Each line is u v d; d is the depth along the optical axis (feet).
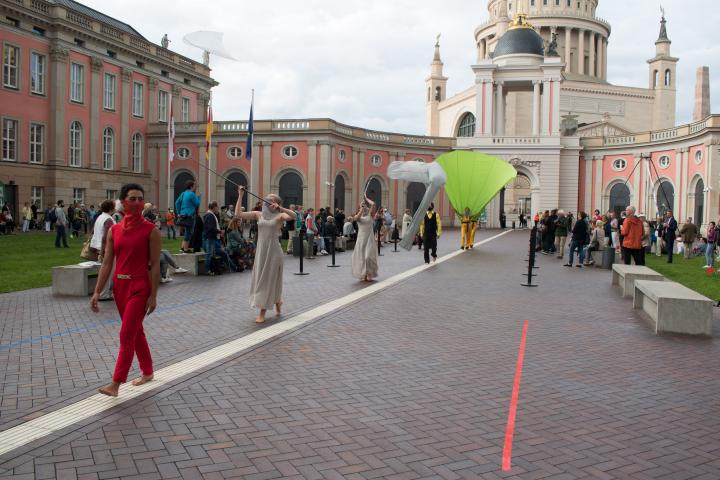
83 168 135.03
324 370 23.45
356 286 47.80
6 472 14.24
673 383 22.77
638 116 250.37
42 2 123.75
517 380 22.66
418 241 94.38
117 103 146.82
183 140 157.17
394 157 173.99
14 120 119.75
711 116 126.82
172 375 22.35
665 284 37.32
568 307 39.75
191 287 46.47
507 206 240.94
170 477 14.16
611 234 75.77
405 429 17.51
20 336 28.55
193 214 57.00
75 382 21.36
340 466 14.96
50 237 100.63
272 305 32.71
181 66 169.89
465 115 239.91
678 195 145.38
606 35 289.74
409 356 25.88
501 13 279.28
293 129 148.97
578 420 18.61
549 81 180.34
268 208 32.76
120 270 19.86
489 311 37.52
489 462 15.38
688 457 16.02
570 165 179.93
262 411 18.74
